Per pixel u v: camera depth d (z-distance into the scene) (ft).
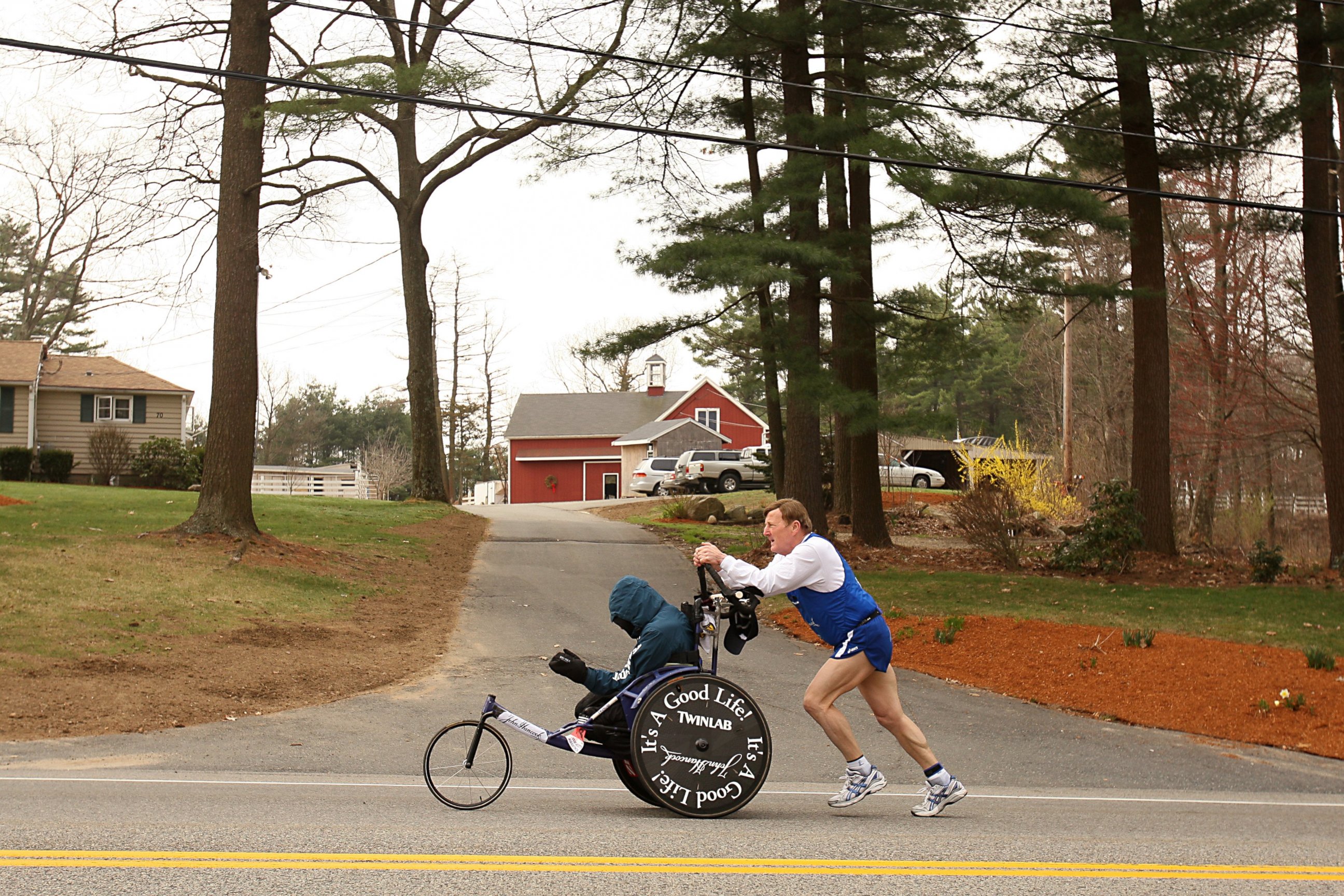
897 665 44.39
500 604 54.70
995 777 29.48
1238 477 113.80
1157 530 67.05
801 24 63.00
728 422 189.57
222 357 58.54
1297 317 95.55
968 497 67.82
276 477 174.70
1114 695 38.65
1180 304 100.01
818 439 70.90
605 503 130.52
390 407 321.32
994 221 61.36
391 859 16.58
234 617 44.55
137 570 48.88
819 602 21.58
